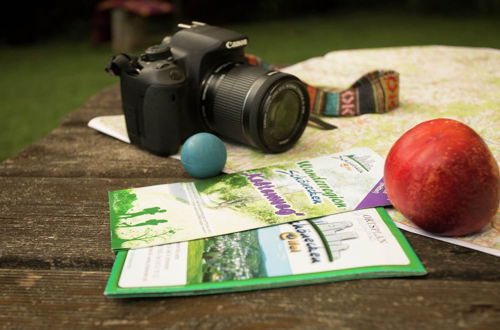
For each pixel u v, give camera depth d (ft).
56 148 3.77
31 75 11.87
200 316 1.97
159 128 3.46
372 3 18.56
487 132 3.68
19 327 1.97
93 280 2.23
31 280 2.24
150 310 2.02
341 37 13.82
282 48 12.85
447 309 1.96
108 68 3.52
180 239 2.44
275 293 2.07
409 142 2.41
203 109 3.65
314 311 1.97
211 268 2.20
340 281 2.13
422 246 2.38
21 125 8.83
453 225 2.34
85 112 4.51
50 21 15.83
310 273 2.14
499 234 2.43
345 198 2.78
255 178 3.09
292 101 3.50
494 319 1.90
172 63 3.44
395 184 2.43
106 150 3.71
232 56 3.72
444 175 2.26
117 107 4.62
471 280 2.15
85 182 3.20
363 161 3.25
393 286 2.09
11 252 2.47
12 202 2.95
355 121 4.08
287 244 2.36
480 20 15.10
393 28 14.66
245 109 3.36
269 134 3.43
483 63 5.29
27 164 3.50
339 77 5.08
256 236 2.44
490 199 2.29
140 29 13.67
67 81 11.23
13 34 15.17
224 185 3.01
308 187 2.94
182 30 3.76
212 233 2.48
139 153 3.65
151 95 3.38
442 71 5.09
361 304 1.99
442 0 16.89
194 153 3.11
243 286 2.08
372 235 2.41
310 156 3.49
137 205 2.81
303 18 17.01
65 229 2.65
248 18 17.22
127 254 2.33
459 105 4.23
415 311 1.95
